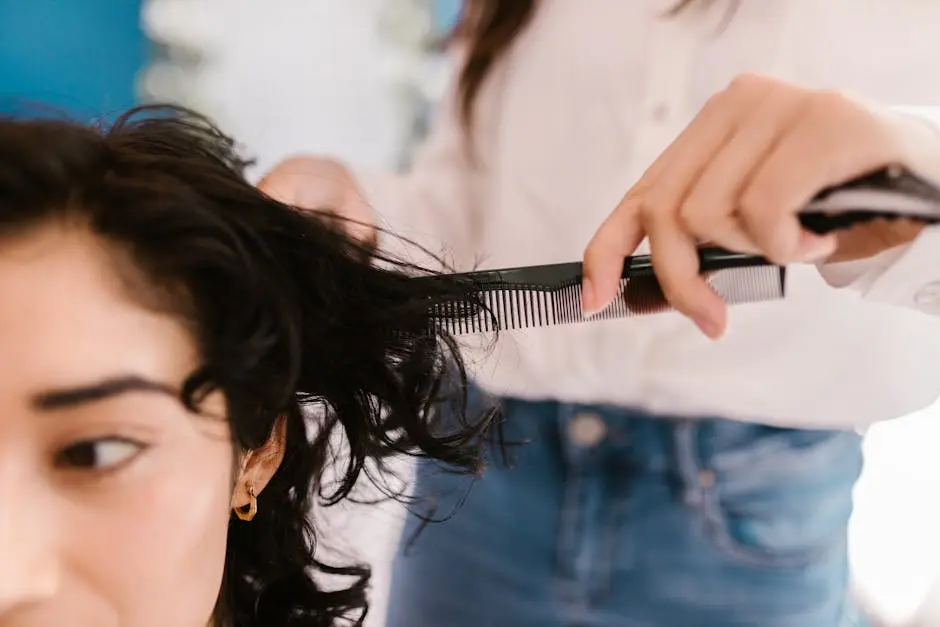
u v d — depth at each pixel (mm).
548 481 600
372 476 548
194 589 355
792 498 576
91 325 313
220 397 355
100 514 321
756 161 401
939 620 676
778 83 409
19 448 306
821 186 383
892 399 567
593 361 570
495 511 622
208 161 397
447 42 739
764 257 439
